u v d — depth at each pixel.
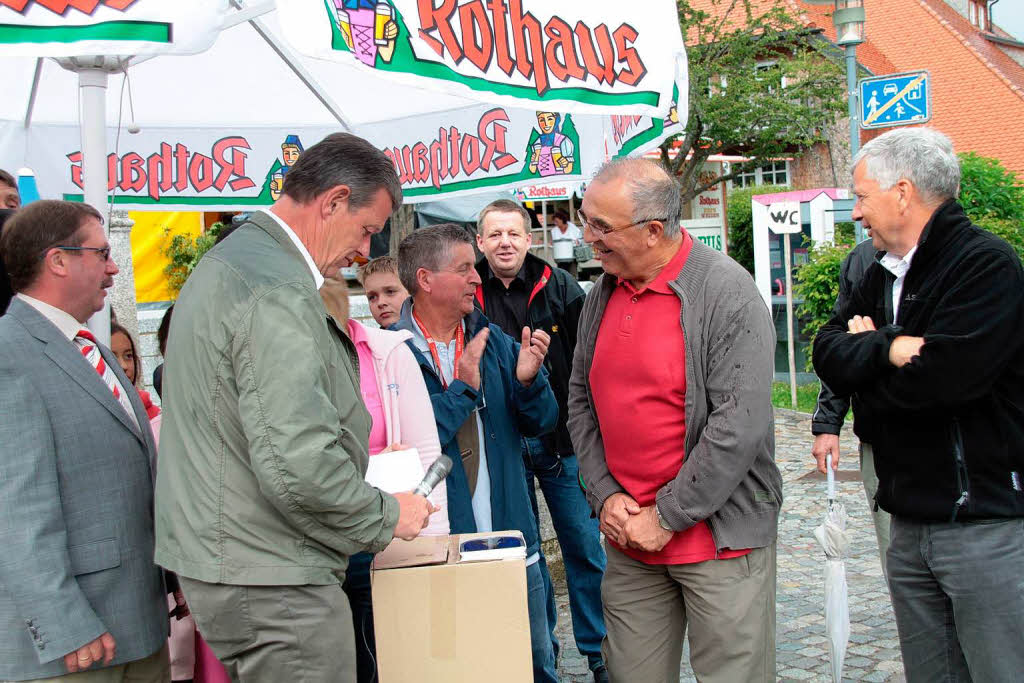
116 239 5.82
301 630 2.10
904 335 2.59
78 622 2.18
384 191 2.33
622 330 2.79
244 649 2.13
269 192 4.99
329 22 2.01
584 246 15.45
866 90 8.52
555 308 4.36
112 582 2.33
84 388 2.33
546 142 4.48
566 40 2.49
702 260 2.71
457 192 4.82
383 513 2.21
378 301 4.27
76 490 2.29
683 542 2.72
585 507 4.15
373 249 10.21
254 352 2.04
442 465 2.49
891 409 2.59
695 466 2.59
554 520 4.17
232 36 4.37
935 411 2.55
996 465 2.50
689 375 2.65
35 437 2.21
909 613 2.77
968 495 2.52
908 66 32.97
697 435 2.67
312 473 2.01
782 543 5.84
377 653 2.44
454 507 3.15
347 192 2.27
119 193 4.68
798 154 25.84
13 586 2.14
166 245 9.22
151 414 3.28
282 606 2.09
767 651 2.77
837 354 2.70
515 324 4.37
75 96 4.53
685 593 2.79
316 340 2.12
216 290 2.12
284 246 2.24
